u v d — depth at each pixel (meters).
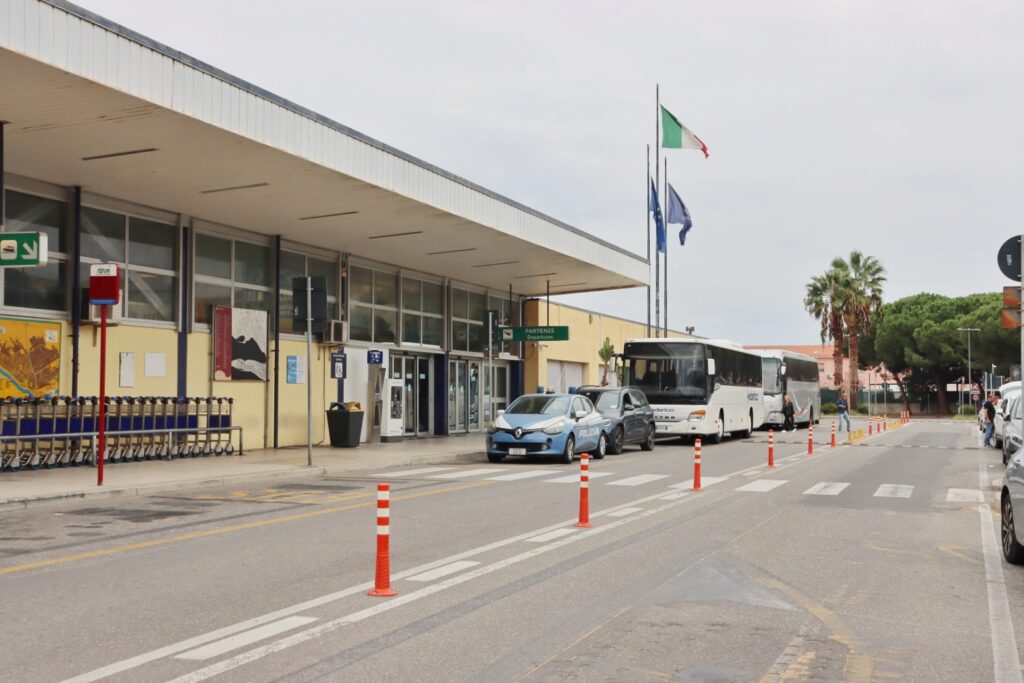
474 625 6.70
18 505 12.84
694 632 6.59
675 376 31.70
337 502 13.73
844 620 7.04
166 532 10.80
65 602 7.29
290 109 17.03
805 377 52.06
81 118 14.75
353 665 5.69
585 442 23.22
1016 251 13.74
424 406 32.34
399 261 29.64
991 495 16.03
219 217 22.30
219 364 22.67
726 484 17.36
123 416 19.11
